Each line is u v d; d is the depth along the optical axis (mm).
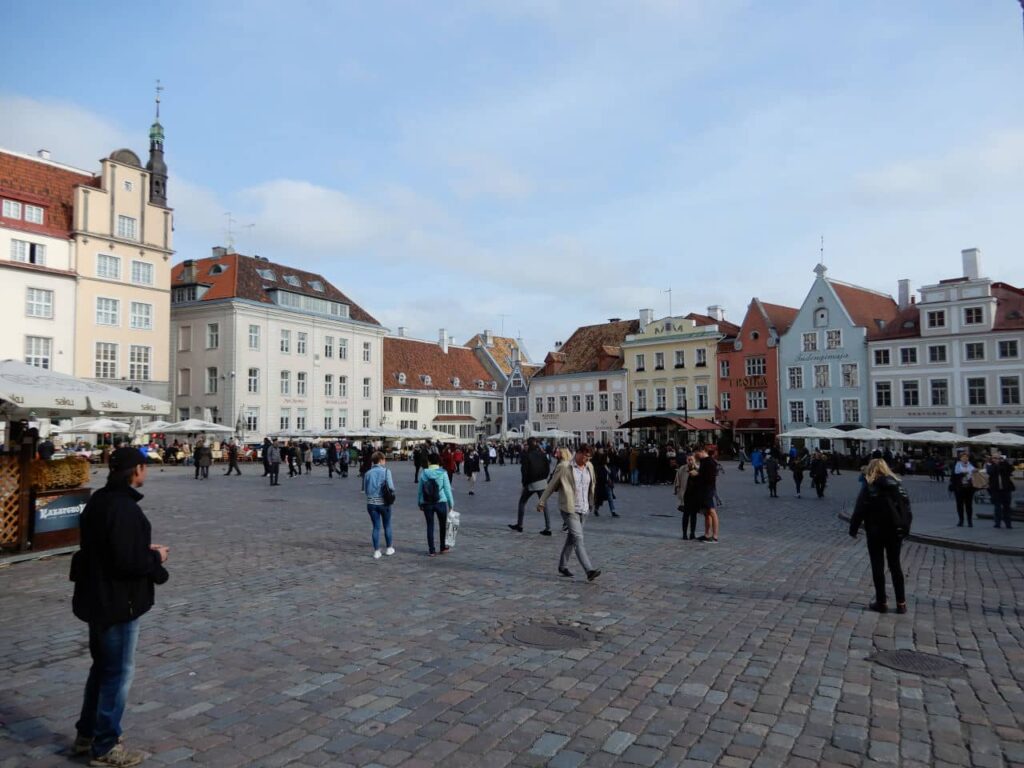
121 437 48750
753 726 5230
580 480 10648
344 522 17406
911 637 7555
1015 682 6184
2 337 43250
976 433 49719
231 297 57719
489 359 90750
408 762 4645
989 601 9312
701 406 64438
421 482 12828
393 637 7457
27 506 12516
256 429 58906
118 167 49781
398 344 81438
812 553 13203
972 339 50094
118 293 49344
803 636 7562
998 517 16516
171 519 17938
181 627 7836
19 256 44594
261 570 11164
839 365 56219
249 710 5500
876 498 8688
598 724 5250
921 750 4855
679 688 5988
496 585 10086
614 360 72000
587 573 10414
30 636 7570
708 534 14680
